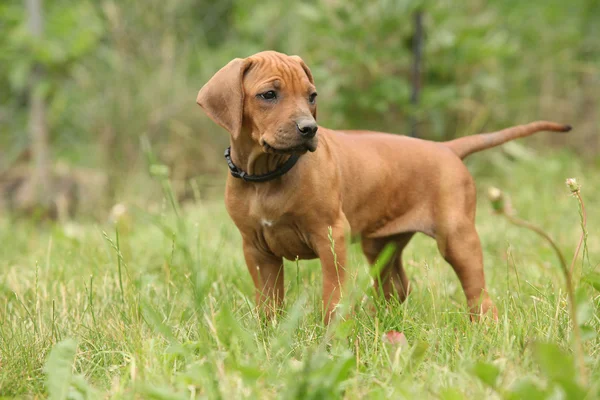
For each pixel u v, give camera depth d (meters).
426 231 7.07
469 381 4.79
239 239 10.28
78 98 16.02
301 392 4.40
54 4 16.66
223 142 15.91
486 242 9.95
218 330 5.58
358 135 7.08
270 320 6.32
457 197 7.00
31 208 14.48
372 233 7.09
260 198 6.29
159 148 15.53
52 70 15.89
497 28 16.39
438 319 6.16
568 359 4.20
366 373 5.20
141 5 16.44
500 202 4.64
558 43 16.47
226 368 5.12
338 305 5.59
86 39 15.41
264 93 6.00
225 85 6.10
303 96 6.10
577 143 16.28
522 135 7.52
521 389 4.23
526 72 16.06
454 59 13.88
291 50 16.09
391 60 13.94
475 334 5.62
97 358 5.84
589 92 16.66
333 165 6.39
